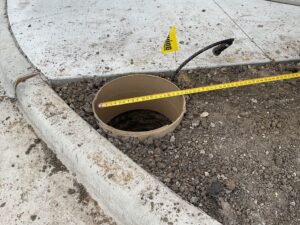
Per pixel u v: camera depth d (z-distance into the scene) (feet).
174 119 7.29
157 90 7.14
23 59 8.05
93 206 5.94
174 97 6.86
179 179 5.84
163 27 9.05
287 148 6.31
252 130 6.59
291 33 8.91
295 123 6.72
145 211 5.08
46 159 6.63
